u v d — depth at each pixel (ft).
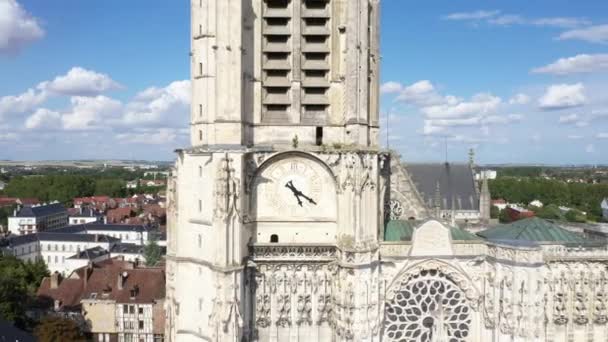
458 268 205.46
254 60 205.46
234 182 189.16
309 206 205.98
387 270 202.28
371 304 197.06
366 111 202.80
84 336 352.69
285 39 208.74
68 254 637.71
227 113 193.88
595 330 203.92
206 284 196.34
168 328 217.36
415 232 203.10
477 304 207.00
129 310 377.30
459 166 355.15
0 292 343.87
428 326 207.62
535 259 194.08
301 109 208.33
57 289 397.39
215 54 194.39
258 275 200.13
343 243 196.54
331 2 206.69
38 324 348.59
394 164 229.04
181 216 207.82
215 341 188.34
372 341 197.57
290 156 204.03
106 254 585.22
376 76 210.18
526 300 194.70
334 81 208.33
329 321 203.51
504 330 199.52
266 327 201.16
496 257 202.08
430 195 342.64
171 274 215.92
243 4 201.98
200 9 199.82
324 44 209.67
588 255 201.16
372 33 208.64
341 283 197.16
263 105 207.62
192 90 205.16
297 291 202.28
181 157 208.44
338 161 203.00
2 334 284.00
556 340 201.87
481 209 342.03
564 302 201.26
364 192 198.08
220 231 187.62
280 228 205.98
